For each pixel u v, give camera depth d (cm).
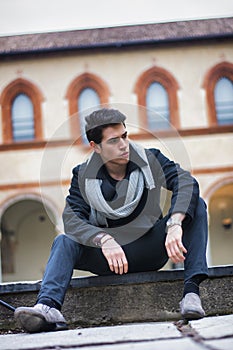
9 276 3152
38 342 386
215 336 347
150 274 536
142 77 3028
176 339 354
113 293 543
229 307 545
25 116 3033
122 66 3039
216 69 3028
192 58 3038
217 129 3002
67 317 543
